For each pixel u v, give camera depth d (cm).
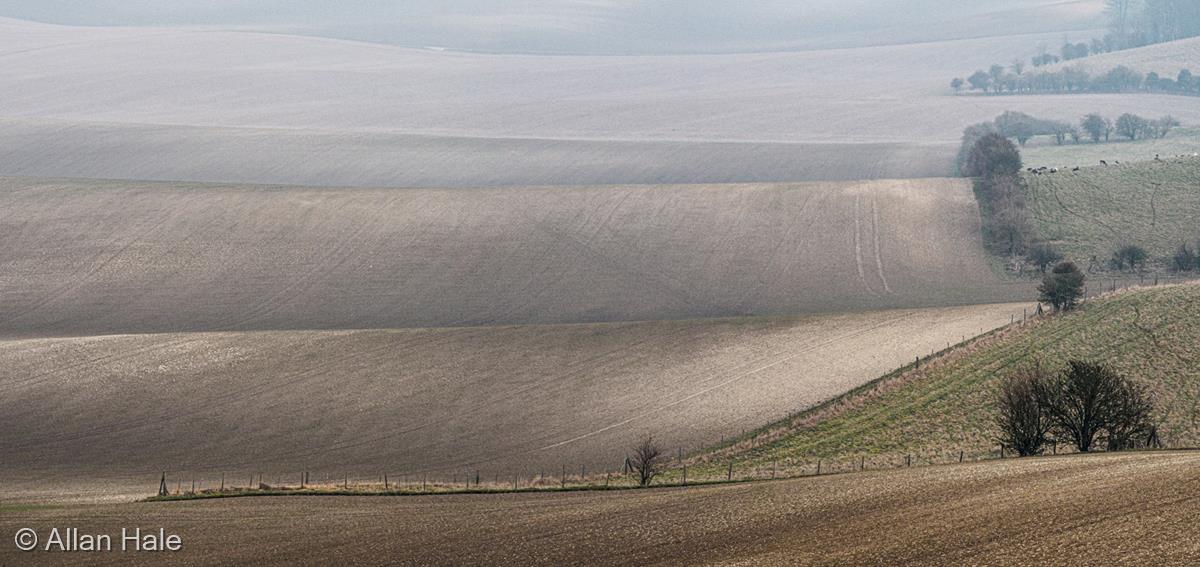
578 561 3278
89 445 6309
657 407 6869
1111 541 2800
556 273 10606
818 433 6162
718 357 7806
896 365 7412
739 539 3356
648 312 9531
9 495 5297
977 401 6384
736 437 6275
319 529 3888
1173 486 3288
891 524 3291
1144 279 9950
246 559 3488
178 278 10269
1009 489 3566
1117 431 5066
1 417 6719
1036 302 9131
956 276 10431
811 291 10081
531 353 7950
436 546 3566
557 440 6356
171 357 7794
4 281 10094
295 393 7169
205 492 4844
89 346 8006
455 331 8462
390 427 6612
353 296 9875
